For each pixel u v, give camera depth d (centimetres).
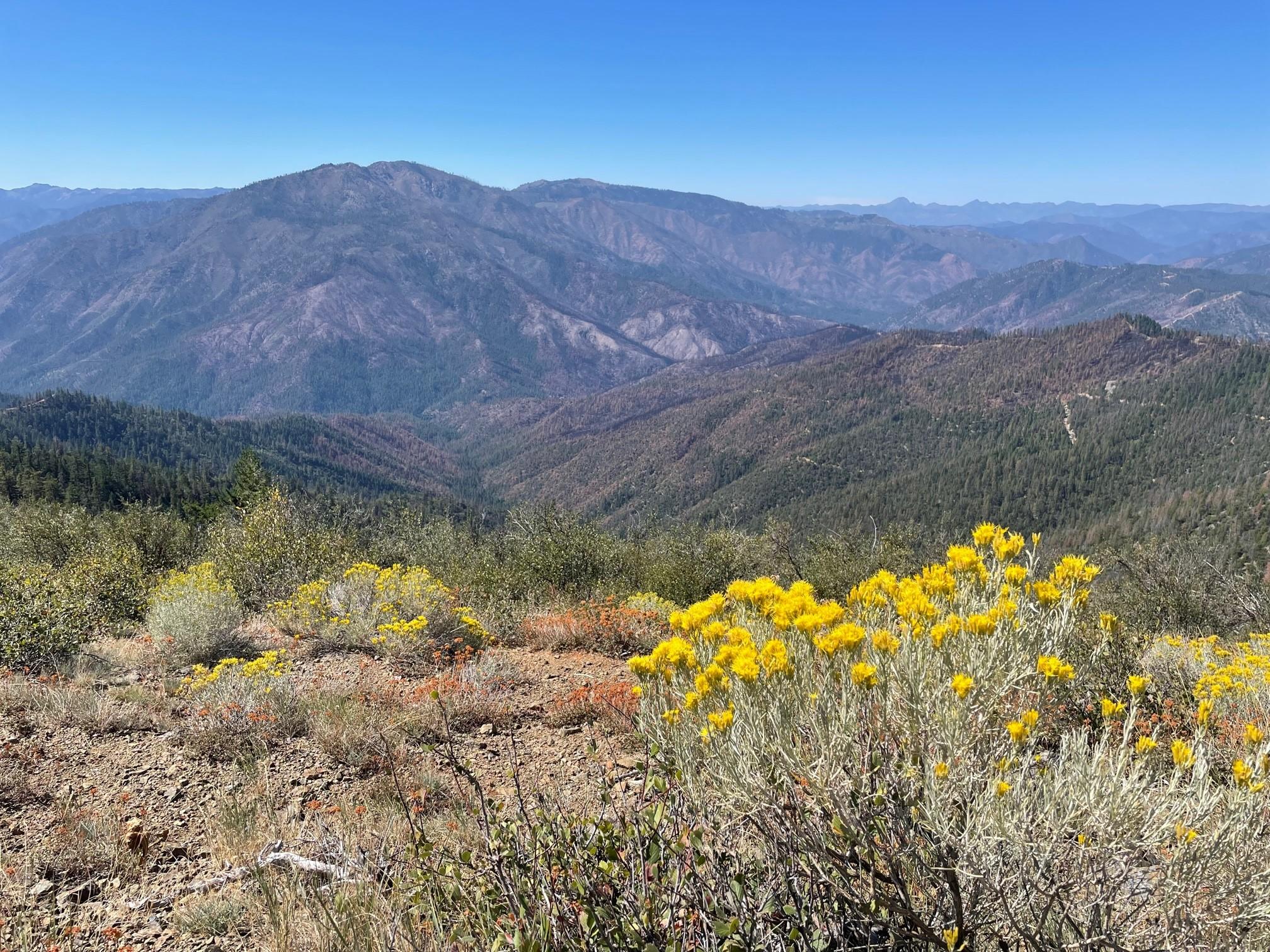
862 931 167
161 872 333
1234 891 156
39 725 511
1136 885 164
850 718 198
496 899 197
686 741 216
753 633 256
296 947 251
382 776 420
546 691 604
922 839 170
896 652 221
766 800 183
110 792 417
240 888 311
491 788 391
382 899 239
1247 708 357
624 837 196
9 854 340
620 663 712
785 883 172
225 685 564
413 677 642
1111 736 262
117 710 541
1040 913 157
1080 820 169
